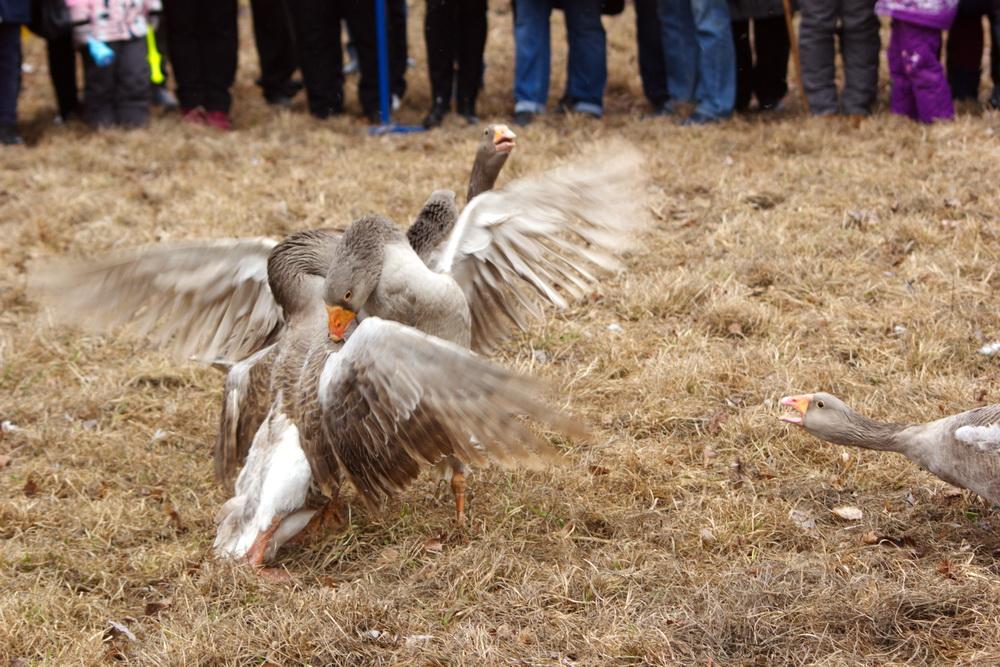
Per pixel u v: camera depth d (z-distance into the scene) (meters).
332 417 4.29
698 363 6.55
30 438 6.21
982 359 6.54
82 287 5.12
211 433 6.31
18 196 10.38
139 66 12.47
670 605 4.54
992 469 4.54
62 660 4.35
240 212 9.55
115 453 6.05
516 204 5.20
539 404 3.83
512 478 5.54
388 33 12.95
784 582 4.53
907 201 8.77
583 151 10.49
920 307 7.11
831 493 5.38
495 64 14.62
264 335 5.41
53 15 12.19
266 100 13.72
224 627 4.45
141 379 6.95
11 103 12.09
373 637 4.42
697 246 8.47
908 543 4.92
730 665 4.18
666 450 5.82
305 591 4.70
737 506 5.20
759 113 11.86
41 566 5.07
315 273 5.02
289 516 4.80
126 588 4.93
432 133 11.90
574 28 11.99
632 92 13.49
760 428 5.88
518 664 4.20
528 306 5.62
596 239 5.43
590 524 5.25
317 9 12.48
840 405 4.99
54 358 7.25
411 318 4.68
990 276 7.48
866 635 4.25
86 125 12.66
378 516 5.27
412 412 4.09
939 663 4.12
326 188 10.07
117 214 9.73
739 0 11.43
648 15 12.23
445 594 4.69
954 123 10.42
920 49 10.52
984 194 8.84
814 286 7.62
